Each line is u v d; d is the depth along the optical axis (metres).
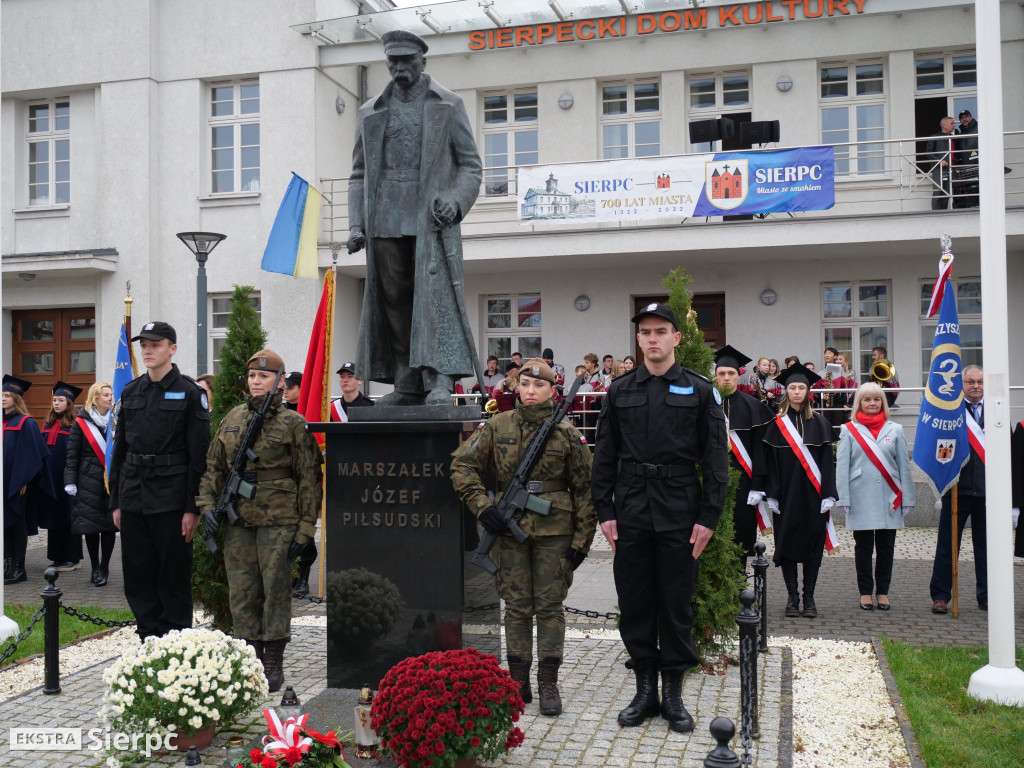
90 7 17.88
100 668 6.27
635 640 5.03
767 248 15.52
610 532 5.00
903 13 16.73
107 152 17.80
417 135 5.80
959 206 15.84
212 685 4.59
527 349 18.19
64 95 18.39
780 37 17.19
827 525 7.99
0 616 7.23
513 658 5.25
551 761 4.48
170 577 5.99
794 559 7.86
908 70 16.81
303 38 17.17
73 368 18.47
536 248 16.05
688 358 6.12
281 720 4.48
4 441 9.75
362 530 5.31
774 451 7.95
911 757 4.56
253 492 5.64
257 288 17.44
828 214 17.00
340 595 5.34
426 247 5.67
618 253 15.88
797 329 17.00
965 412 7.95
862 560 8.21
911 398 16.42
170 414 5.94
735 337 17.23
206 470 5.93
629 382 5.09
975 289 16.72
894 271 16.62
